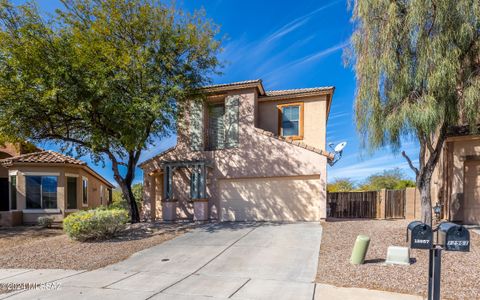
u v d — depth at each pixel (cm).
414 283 557
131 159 1425
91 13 1223
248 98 1445
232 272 670
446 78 769
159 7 1252
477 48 797
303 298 509
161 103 1138
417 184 915
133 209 1411
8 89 1066
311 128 1470
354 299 500
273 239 969
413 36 799
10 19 1099
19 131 1204
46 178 1741
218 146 1509
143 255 845
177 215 1507
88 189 2123
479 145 1122
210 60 1350
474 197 1135
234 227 1210
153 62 1227
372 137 909
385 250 771
